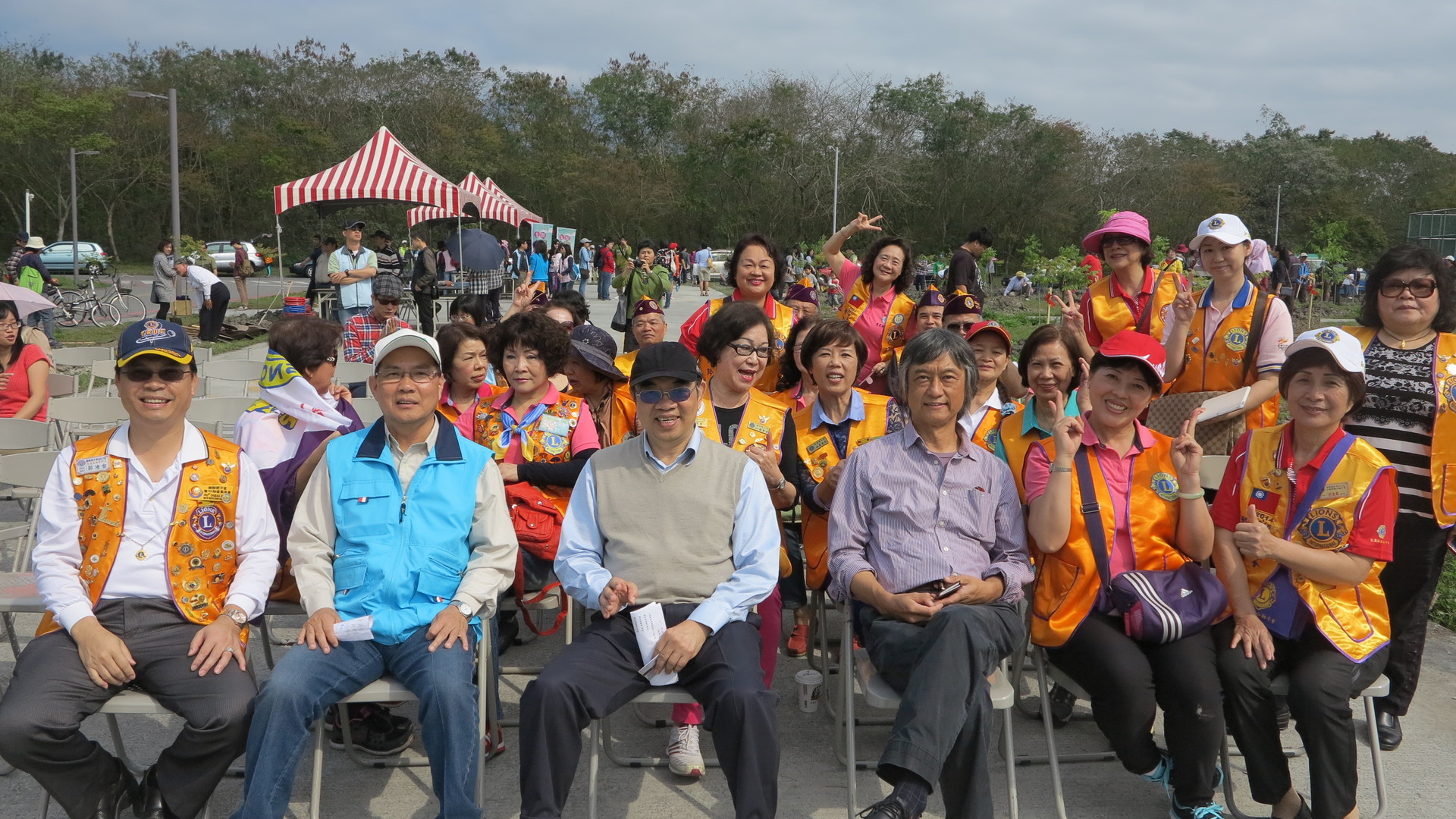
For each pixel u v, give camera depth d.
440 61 56.06
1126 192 52.06
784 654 4.66
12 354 5.48
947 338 3.33
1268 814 3.30
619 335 16.89
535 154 56.66
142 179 47.88
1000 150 52.50
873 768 3.57
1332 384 3.17
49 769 2.82
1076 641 3.21
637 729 3.93
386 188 14.96
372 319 7.91
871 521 3.44
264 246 40.75
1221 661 3.12
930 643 3.00
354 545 3.15
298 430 3.65
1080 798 3.41
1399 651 3.75
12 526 4.76
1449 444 3.64
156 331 2.99
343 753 3.63
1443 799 3.40
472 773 2.90
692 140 57.16
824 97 53.12
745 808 2.87
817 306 6.61
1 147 43.09
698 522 3.25
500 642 4.43
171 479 3.06
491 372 5.63
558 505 3.97
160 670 2.94
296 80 52.53
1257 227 61.16
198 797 2.96
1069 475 3.24
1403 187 66.00
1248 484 3.38
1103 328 4.94
